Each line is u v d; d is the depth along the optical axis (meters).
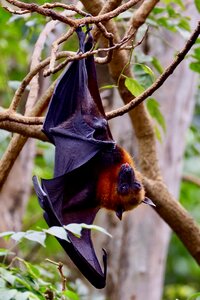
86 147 9.58
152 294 16.88
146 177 12.35
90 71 9.81
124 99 11.69
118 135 16.52
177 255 24.77
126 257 17.00
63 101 9.80
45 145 18.80
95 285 9.59
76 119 9.77
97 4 10.81
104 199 10.03
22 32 14.60
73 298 9.78
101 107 9.87
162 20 13.23
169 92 16.41
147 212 16.77
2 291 8.79
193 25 15.39
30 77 9.38
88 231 9.91
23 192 17.77
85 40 9.31
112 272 17.25
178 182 16.81
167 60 15.91
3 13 13.95
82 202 9.88
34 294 9.22
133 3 8.87
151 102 12.64
